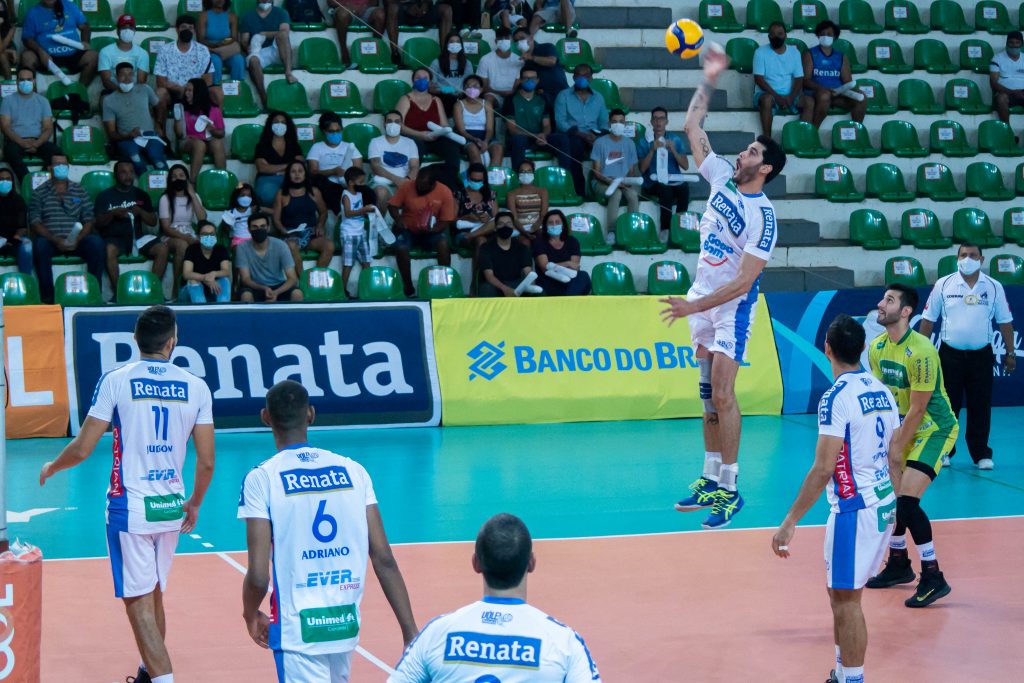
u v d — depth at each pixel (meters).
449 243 42.16
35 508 27.39
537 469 31.83
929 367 20.94
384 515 27.16
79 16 44.09
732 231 17.78
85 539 24.95
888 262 45.69
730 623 20.12
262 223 38.22
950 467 33.00
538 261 40.84
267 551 12.77
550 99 47.00
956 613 20.88
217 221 42.00
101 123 43.66
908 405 21.94
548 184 45.53
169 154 43.44
